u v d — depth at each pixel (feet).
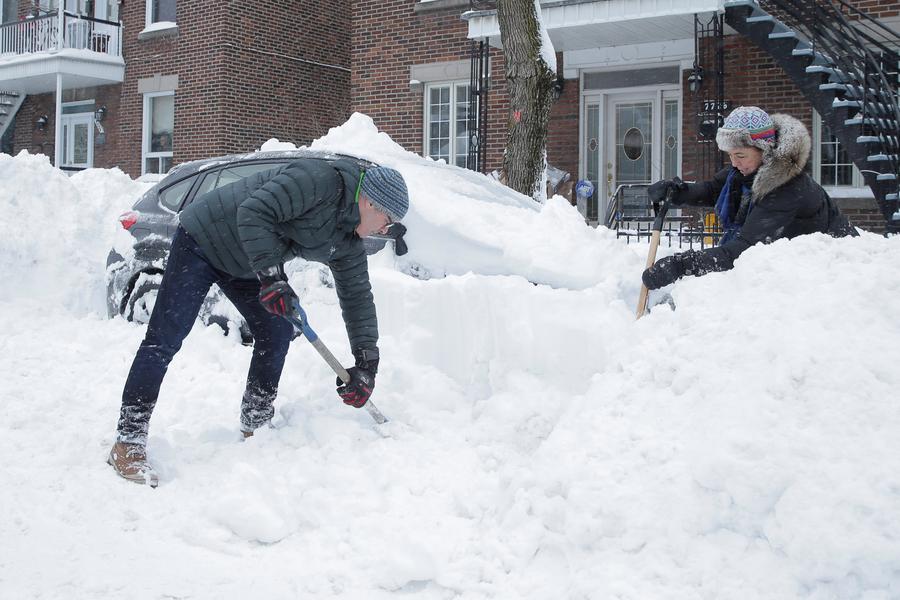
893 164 30.71
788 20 37.29
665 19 36.86
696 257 12.17
